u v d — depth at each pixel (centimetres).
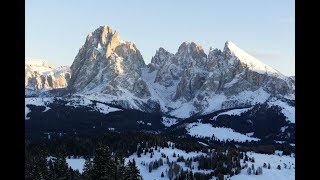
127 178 8456
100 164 8444
